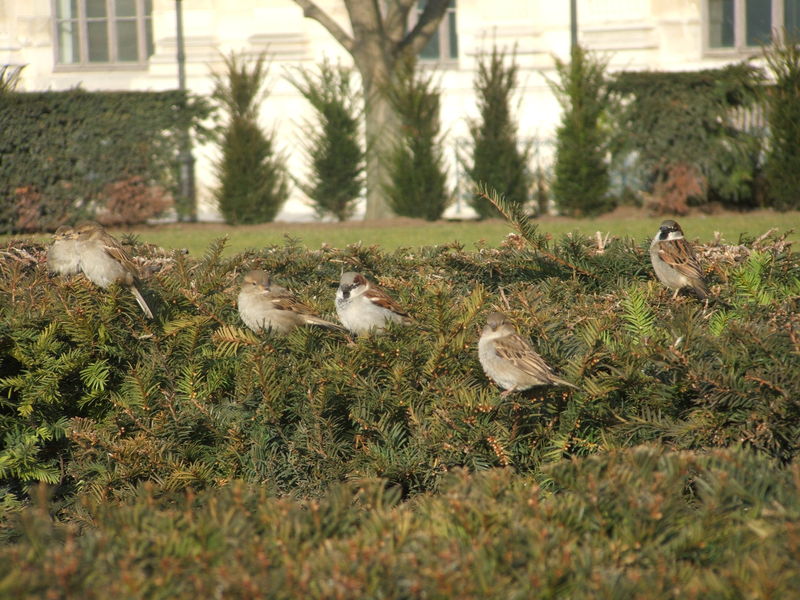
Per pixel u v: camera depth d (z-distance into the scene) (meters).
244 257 12.08
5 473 8.73
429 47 43.22
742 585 4.61
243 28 43.09
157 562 5.02
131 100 33.91
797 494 5.39
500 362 8.02
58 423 8.94
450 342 8.37
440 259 11.81
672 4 40.19
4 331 8.61
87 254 10.08
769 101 32.84
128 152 34.00
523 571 4.92
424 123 34.22
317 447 8.27
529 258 11.24
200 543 5.14
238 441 8.53
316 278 12.39
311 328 9.41
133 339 9.25
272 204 35.28
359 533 5.29
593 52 35.59
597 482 5.60
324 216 36.22
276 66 42.72
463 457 7.92
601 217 33.78
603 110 34.06
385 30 35.66
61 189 33.50
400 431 8.23
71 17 45.25
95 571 4.80
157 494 8.16
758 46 39.81
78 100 33.34
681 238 10.72
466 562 4.80
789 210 33.12
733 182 33.16
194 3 43.41
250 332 9.06
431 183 34.41
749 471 5.76
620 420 7.77
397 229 31.98
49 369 8.76
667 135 33.12
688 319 7.96
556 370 8.38
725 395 7.39
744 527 5.37
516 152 34.47
